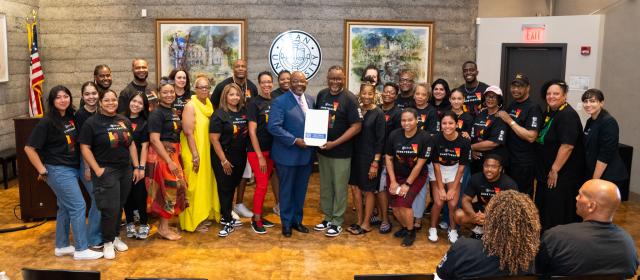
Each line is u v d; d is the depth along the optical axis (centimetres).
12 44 702
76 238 438
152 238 494
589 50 718
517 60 768
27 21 734
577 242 247
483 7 886
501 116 472
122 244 462
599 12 732
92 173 430
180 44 758
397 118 515
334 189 507
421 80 777
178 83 525
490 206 243
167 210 478
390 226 523
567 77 738
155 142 464
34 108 703
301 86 480
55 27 760
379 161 498
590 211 253
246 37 757
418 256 460
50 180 424
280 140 487
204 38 757
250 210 585
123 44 762
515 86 467
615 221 562
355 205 548
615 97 693
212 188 527
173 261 441
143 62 532
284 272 422
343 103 488
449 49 777
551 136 455
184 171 495
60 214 443
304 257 454
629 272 252
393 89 514
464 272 246
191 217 505
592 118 445
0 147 683
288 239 496
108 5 754
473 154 504
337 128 490
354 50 767
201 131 496
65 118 425
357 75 771
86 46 763
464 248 246
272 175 563
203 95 496
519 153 472
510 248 235
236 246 477
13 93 710
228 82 584
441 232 522
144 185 486
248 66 765
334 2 759
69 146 424
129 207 494
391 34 766
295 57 765
